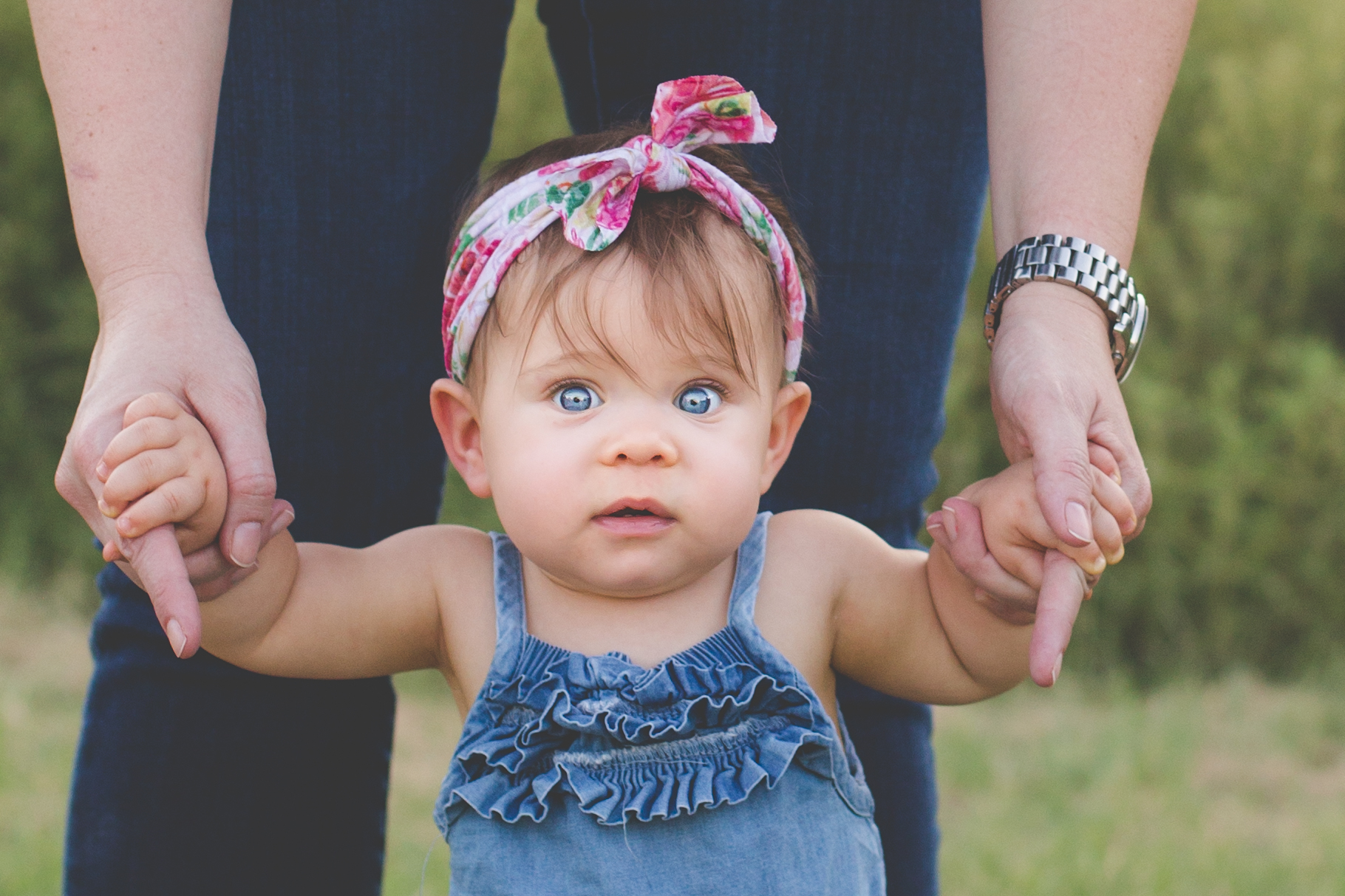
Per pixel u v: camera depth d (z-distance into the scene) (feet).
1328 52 18.98
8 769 11.74
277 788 5.93
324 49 5.79
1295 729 15.10
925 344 6.21
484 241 5.34
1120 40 5.19
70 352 19.49
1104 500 4.54
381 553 5.47
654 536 5.04
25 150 19.24
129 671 5.80
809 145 6.07
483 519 17.69
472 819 5.08
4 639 16.24
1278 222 18.60
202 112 4.86
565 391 5.18
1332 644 17.56
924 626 5.49
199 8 4.89
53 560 19.10
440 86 5.98
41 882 9.20
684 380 5.19
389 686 6.29
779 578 5.45
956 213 6.16
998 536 4.75
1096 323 4.98
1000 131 5.35
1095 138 5.14
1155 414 17.84
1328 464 17.61
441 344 6.22
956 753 14.06
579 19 6.49
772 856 4.92
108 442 4.27
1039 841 11.51
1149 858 11.00
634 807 4.84
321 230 5.87
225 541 4.45
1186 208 18.56
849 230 6.11
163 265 4.61
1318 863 11.16
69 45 4.72
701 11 6.00
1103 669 17.66
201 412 4.43
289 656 5.25
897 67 6.01
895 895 6.22
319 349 5.91
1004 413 4.83
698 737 5.02
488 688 5.15
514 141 18.47
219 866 5.90
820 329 6.14
